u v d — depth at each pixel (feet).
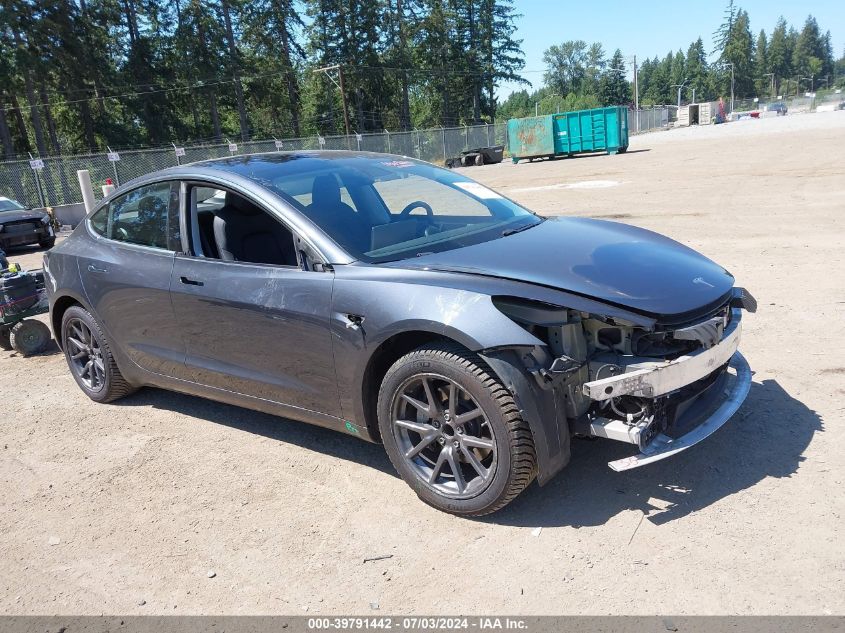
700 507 10.07
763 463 11.09
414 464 10.81
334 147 124.06
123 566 10.07
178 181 13.88
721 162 68.18
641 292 9.80
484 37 245.86
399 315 10.11
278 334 11.78
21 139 180.24
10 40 143.54
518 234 12.35
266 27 210.59
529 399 9.30
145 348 14.65
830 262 24.04
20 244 53.26
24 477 13.16
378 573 9.36
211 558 10.07
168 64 185.26
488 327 9.36
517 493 9.80
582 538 9.62
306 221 11.73
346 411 11.37
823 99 348.79
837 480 10.42
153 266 13.92
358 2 213.46
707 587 8.43
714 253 26.94
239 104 194.80
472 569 9.23
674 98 548.72
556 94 497.05
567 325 9.45
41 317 26.18
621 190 52.01
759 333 17.28
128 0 179.22
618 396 9.46
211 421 15.10
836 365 14.83
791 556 8.84
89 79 165.58
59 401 17.12
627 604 8.28
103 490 12.37
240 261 12.67
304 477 12.21
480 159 126.93
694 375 9.62
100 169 86.17
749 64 502.38
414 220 12.70
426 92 247.70
